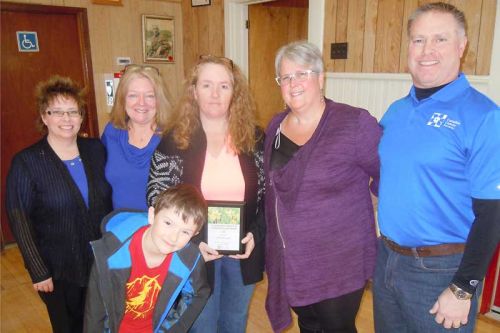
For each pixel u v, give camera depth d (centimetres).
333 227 149
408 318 142
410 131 134
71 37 370
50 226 165
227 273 172
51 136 168
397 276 142
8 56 341
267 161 162
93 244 137
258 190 166
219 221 158
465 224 128
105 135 190
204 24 407
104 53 386
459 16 125
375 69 275
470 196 124
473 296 131
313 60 143
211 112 155
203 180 161
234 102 162
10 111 351
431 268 132
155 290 144
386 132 144
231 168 162
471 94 126
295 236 152
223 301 177
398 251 141
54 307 173
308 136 151
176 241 131
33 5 342
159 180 159
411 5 248
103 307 142
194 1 411
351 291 155
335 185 147
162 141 164
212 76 153
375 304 160
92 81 382
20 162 160
